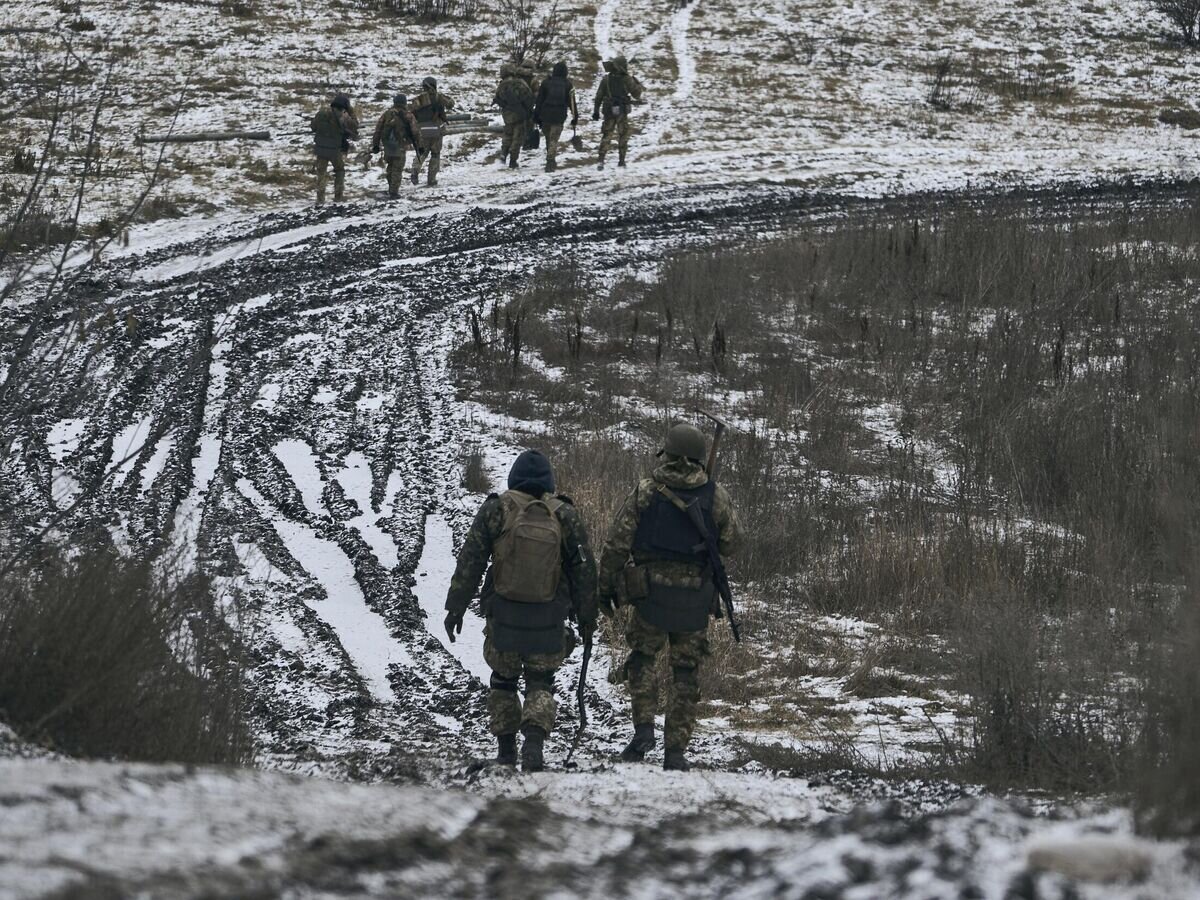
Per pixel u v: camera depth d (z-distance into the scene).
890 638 32.06
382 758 22.50
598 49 147.75
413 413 50.00
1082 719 22.48
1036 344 58.69
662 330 63.75
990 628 26.30
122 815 12.43
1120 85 147.62
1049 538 37.03
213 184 90.56
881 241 78.44
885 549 36.16
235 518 38.88
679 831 13.91
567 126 118.56
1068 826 13.17
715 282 72.38
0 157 83.88
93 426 45.78
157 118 105.75
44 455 42.50
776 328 67.31
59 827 11.75
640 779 20.33
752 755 24.19
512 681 23.81
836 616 34.25
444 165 102.69
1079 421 46.94
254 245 76.88
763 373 58.19
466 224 84.88
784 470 45.31
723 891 11.01
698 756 24.81
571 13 162.00
